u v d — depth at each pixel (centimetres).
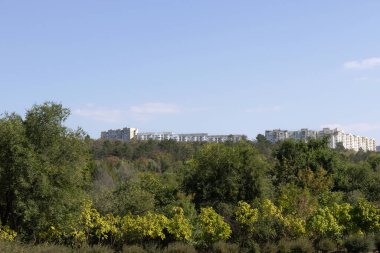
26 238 1753
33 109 1781
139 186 2517
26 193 1681
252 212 2038
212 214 1992
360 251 1956
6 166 1678
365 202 2214
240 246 1970
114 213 2145
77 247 1816
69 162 1798
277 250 1900
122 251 1778
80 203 1823
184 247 1795
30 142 1741
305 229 2062
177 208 2022
